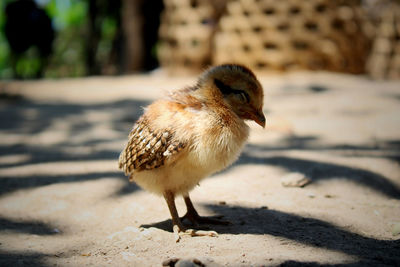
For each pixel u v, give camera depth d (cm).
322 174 52
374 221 42
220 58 115
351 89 94
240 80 40
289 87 97
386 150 58
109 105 96
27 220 44
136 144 40
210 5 121
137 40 167
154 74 146
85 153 62
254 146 62
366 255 36
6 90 119
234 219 43
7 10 161
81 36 204
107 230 42
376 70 125
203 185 50
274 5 108
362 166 53
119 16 185
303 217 43
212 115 39
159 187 40
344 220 42
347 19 109
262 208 45
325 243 38
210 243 38
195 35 122
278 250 37
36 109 95
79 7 204
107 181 51
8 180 52
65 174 54
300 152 58
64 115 88
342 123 71
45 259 37
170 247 38
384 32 126
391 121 71
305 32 107
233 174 53
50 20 167
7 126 80
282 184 50
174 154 39
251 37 110
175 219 40
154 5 168
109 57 197
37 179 52
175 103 40
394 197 48
